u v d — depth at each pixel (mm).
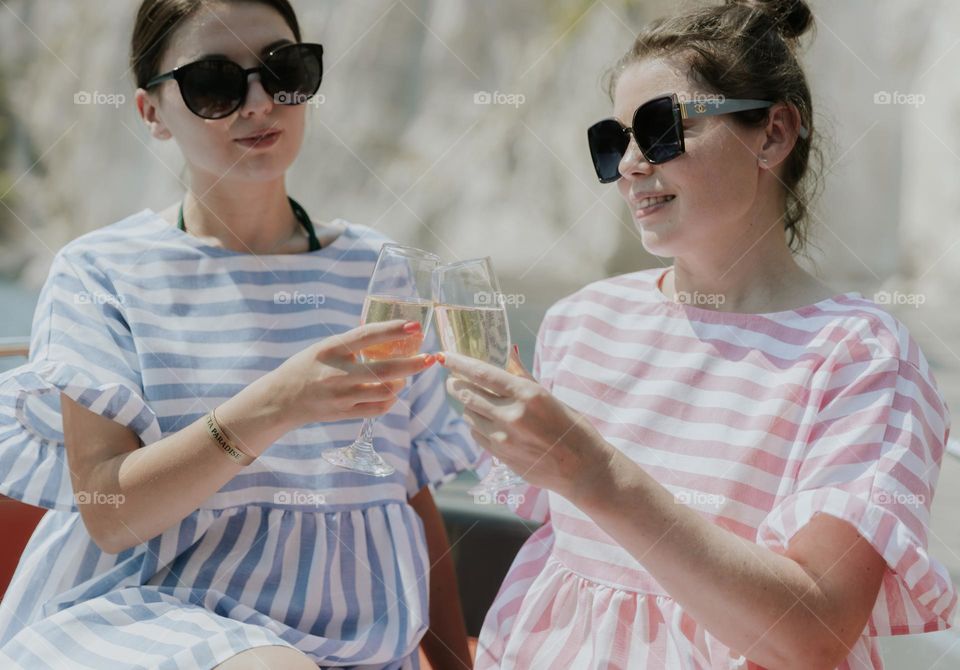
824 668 1138
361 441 1398
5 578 1673
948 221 7809
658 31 1376
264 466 1465
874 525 1118
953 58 7844
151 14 1550
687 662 1229
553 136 9656
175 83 1515
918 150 7992
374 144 9992
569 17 9602
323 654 1383
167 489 1312
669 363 1402
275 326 1538
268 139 1511
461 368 1146
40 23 9789
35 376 1365
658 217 1360
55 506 1412
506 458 1150
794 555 1149
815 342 1294
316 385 1238
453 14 9992
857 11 8031
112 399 1362
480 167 9930
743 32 1344
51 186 9633
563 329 1553
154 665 1183
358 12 9992
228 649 1201
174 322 1495
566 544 1394
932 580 1128
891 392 1209
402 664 1499
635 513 1125
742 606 1114
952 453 1493
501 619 1457
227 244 1584
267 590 1419
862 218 8242
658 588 1287
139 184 9438
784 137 1360
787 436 1262
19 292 8062
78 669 1214
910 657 1672
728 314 1387
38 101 9734
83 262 1506
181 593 1364
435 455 1683
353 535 1495
